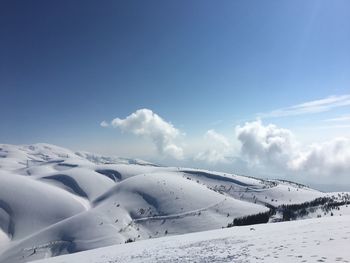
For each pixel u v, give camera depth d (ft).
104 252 160.25
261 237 128.47
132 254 135.95
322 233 110.32
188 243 148.56
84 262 132.67
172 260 104.73
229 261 86.74
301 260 73.87
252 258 85.46
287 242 102.68
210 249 117.80
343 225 127.34
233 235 155.22
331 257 72.90
